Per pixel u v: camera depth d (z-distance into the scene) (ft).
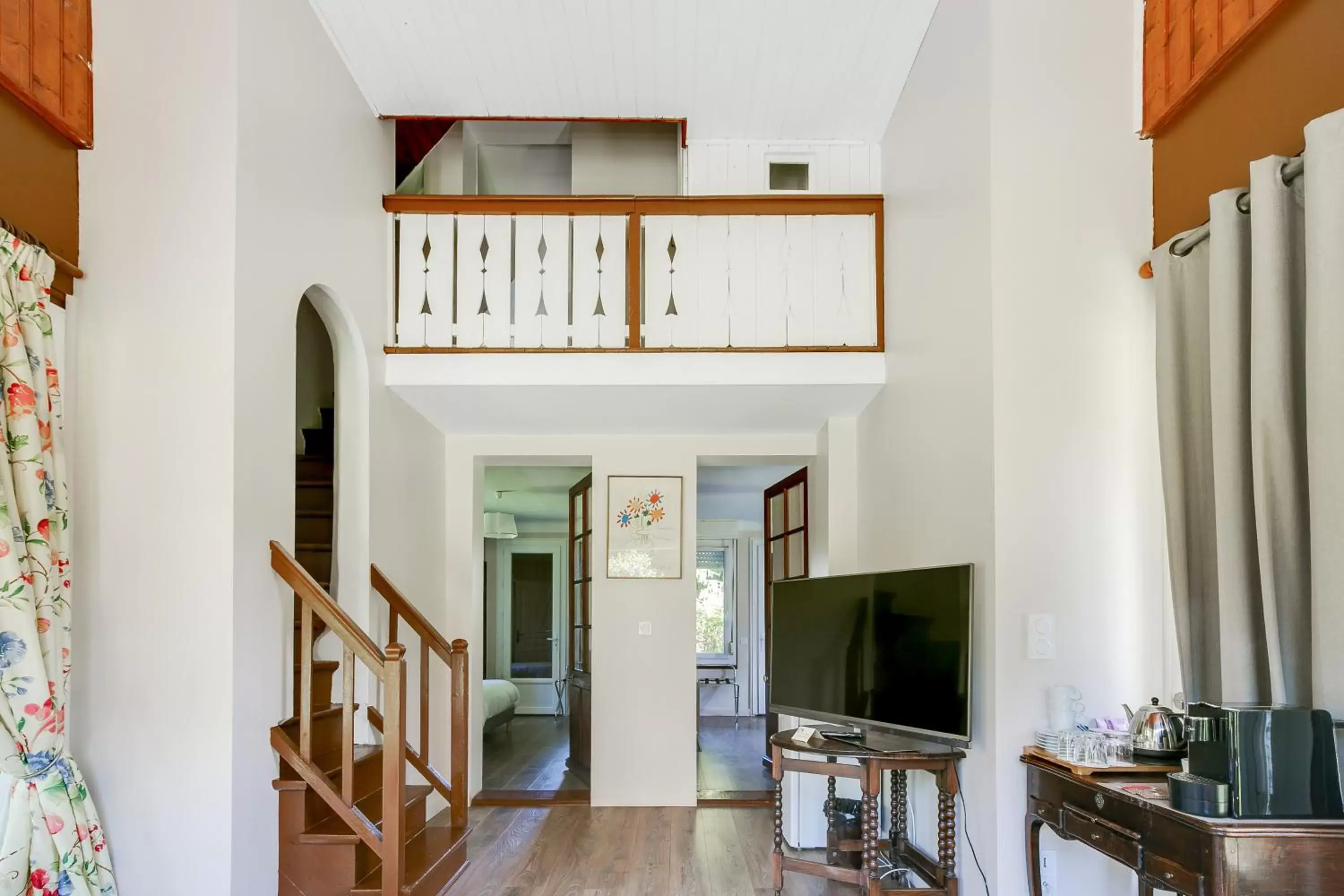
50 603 9.37
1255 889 7.09
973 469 11.75
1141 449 11.18
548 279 16.53
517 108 16.83
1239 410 8.77
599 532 20.20
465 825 14.58
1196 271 10.05
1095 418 11.21
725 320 16.46
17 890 9.07
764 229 16.62
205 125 10.91
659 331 16.42
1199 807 7.41
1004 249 11.35
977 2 12.07
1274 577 8.16
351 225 14.74
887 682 12.53
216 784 10.24
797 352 16.06
